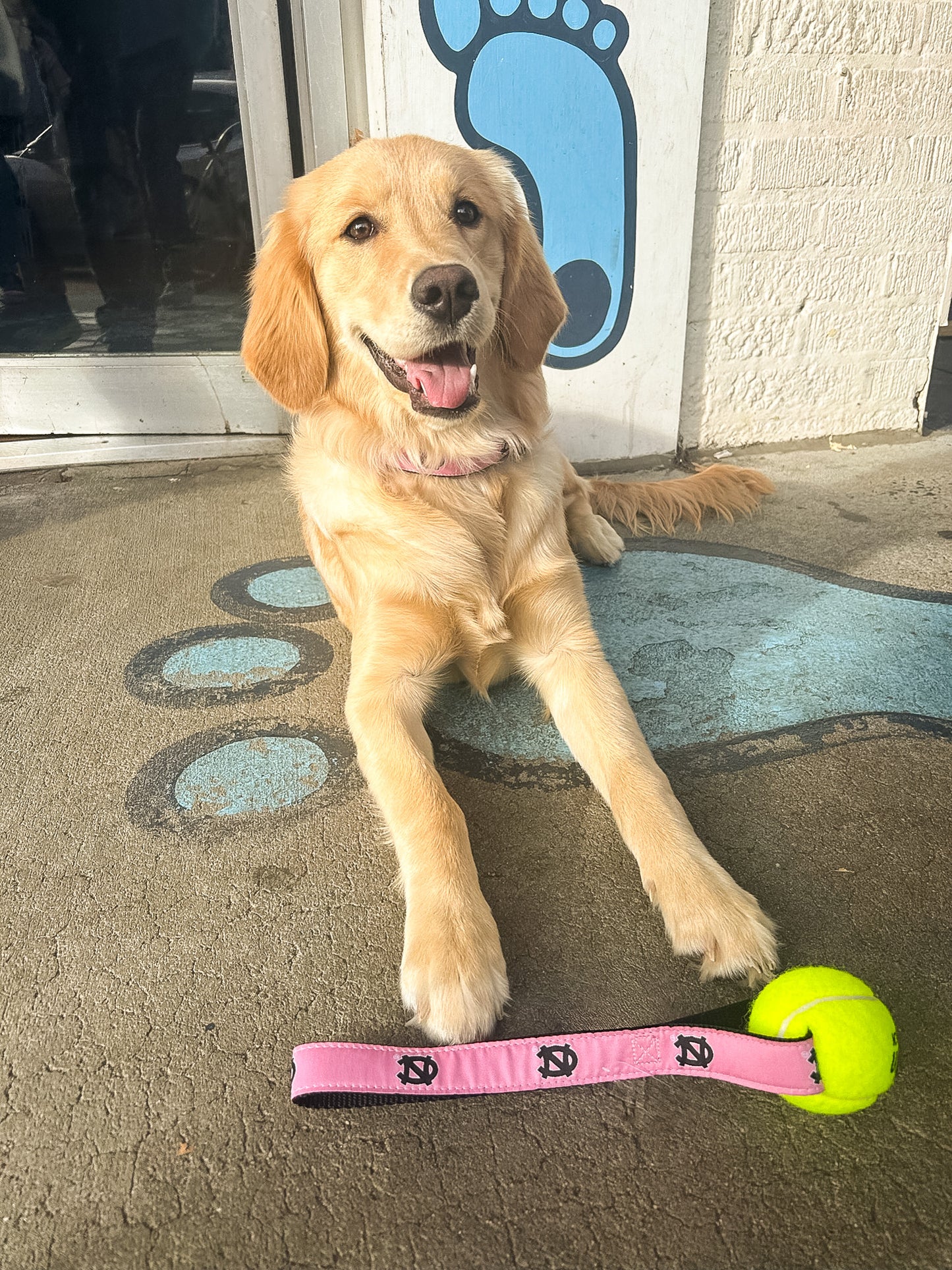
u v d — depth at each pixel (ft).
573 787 2.35
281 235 2.62
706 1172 1.49
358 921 1.96
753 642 2.93
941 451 4.72
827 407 4.88
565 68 3.72
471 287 2.28
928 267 4.67
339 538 2.68
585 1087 1.62
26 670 2.89
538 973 1.83
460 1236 1.42
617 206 4.01
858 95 4.19
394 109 3.71
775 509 4.06
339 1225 1.44
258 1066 1.67
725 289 4.42
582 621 2.60
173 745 2.53
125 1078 1.66
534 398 2.78
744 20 3.91
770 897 1.97
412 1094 1.57
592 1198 1.46
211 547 3.79
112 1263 1.41
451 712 2.71
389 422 2.56
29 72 4.10
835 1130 1.54
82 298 4.52
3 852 2.16
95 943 1.92
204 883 2.06
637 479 4.48
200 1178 1.51
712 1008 1.74
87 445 4.72
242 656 2.95
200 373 4.66
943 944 1.85
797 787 2.28
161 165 4.32
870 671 2.74
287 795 2.33
